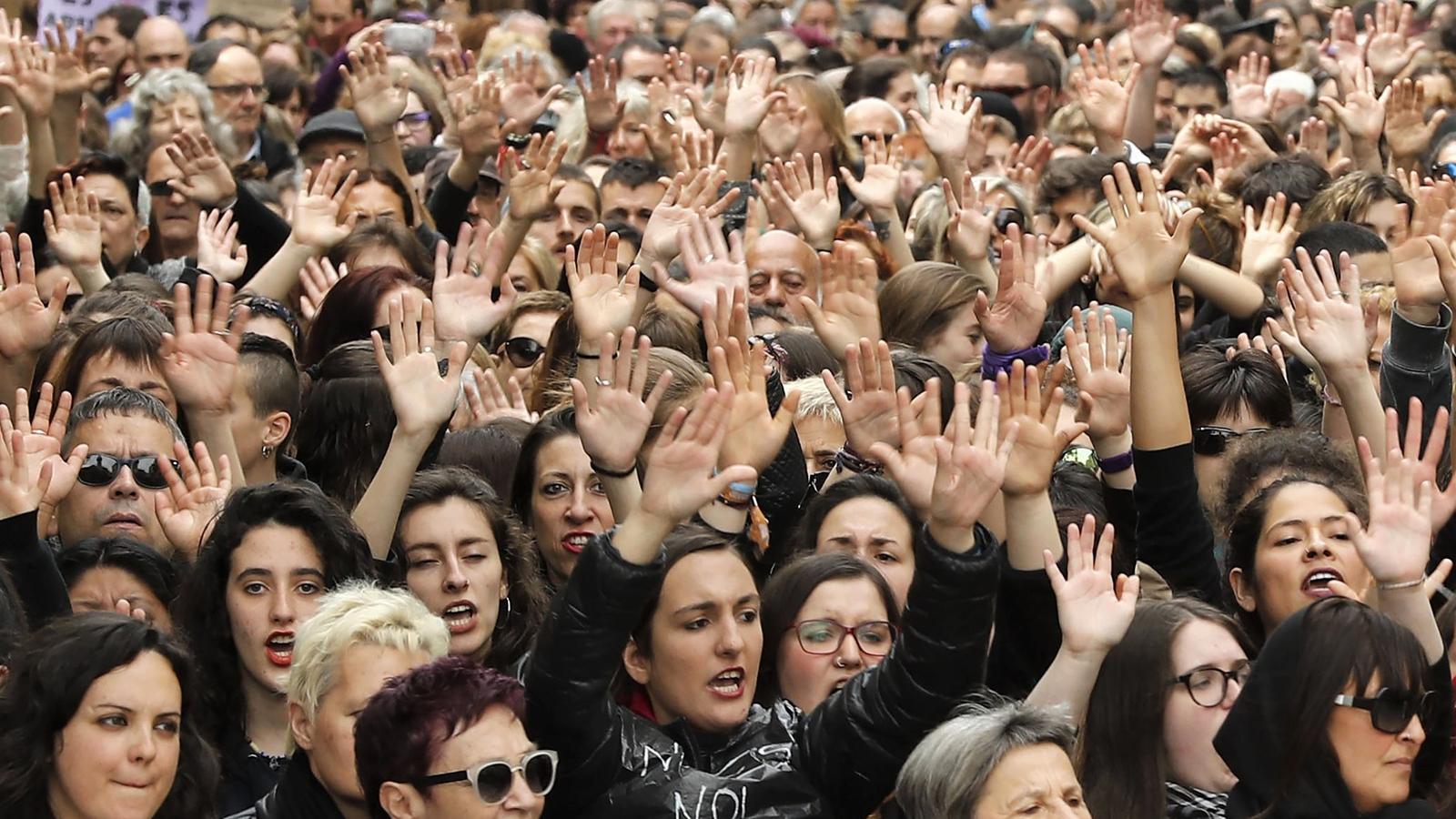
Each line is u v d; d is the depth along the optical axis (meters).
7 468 12.27
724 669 11.96
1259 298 19.53
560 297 18.98
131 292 16.56
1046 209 22.19
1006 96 27.41
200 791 11.26
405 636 11.21
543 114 28.19
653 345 16.86
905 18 34.78
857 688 11.60
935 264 17.89
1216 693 12.03
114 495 13.77
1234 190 23.03
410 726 10.15
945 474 11.36
